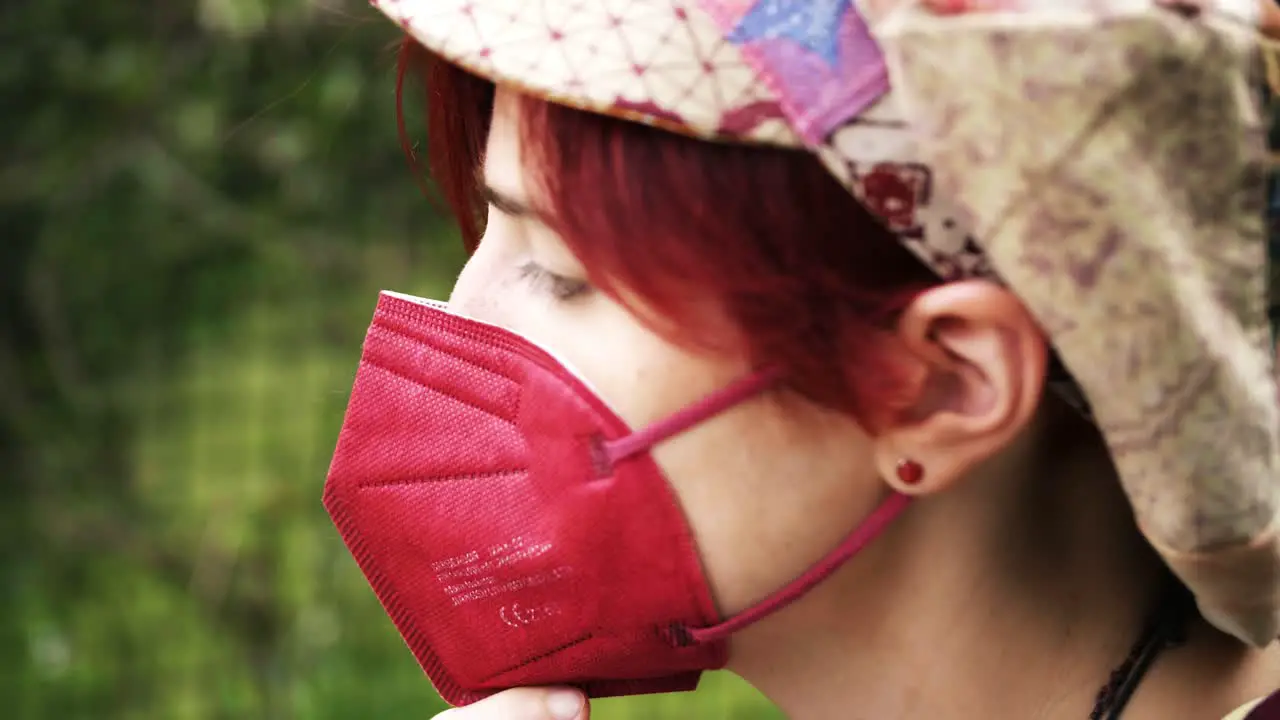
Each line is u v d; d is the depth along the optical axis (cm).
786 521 89
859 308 83
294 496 387
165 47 342
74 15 341
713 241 82
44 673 386
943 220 79
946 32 75
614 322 90
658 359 88
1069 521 97
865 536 90
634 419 89
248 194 361
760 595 91
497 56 82
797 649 97
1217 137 78
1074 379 83
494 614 99
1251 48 79
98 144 354
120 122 351
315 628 380
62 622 395
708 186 81
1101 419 80
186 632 396
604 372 90
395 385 100
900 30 76
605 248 84
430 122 106
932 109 76
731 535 90
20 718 382
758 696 362
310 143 326
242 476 393
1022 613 96
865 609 95
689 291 84
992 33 75
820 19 79
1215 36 77
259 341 390
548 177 86
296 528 387
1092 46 75
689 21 80
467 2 84
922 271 82
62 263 380
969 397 84
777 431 88
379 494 101
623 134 83
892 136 78
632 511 90
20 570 392
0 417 389
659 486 89
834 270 82
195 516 396
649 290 84
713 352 86
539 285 93
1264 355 84
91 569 400
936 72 76
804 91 78
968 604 95
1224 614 87
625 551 91
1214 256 80
